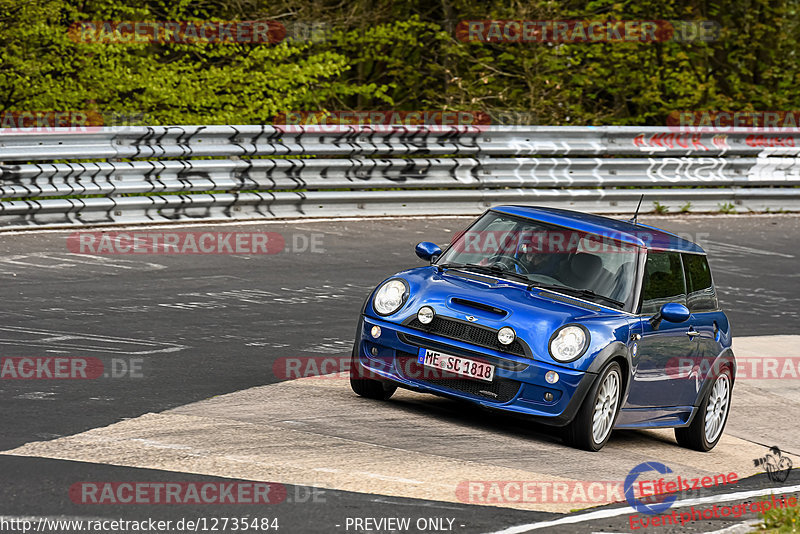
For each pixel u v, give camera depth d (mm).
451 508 20266
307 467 21797
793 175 77375
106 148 50656
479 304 27172
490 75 88062
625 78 95625
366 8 90750
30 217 47844
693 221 70062
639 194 70938
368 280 45312
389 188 61938
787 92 99125
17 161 49344
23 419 23234
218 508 18734
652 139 72312
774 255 62094
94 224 49625
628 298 28578
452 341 26828
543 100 87812
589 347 26344
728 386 32344
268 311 38062
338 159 60281
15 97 76062
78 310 35031
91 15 77188
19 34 71938
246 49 80625
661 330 28984
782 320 47969
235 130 55469
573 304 27828
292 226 55375
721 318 32188
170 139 53281
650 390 28922
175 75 76562
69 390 25938
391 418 26750
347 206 59812
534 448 26078
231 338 33625
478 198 64812
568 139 69062
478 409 29641
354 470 21969
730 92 100375
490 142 65625
